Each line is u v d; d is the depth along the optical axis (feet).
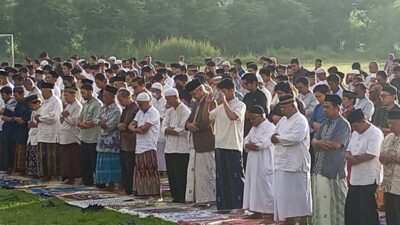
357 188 29.94
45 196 42.55
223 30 170.40
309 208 32.19
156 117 41.24
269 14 173.27
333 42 176.76
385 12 173.78
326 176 31.17
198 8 170.71
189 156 39.27
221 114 36.42
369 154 29.55
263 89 40.70
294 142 31.76
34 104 49.06
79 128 46.34
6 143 52.44
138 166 41.34
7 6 157.48
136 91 44.70
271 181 34.65
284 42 172.35
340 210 31.32
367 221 29.94
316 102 41.52
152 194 41.47
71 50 157.48
